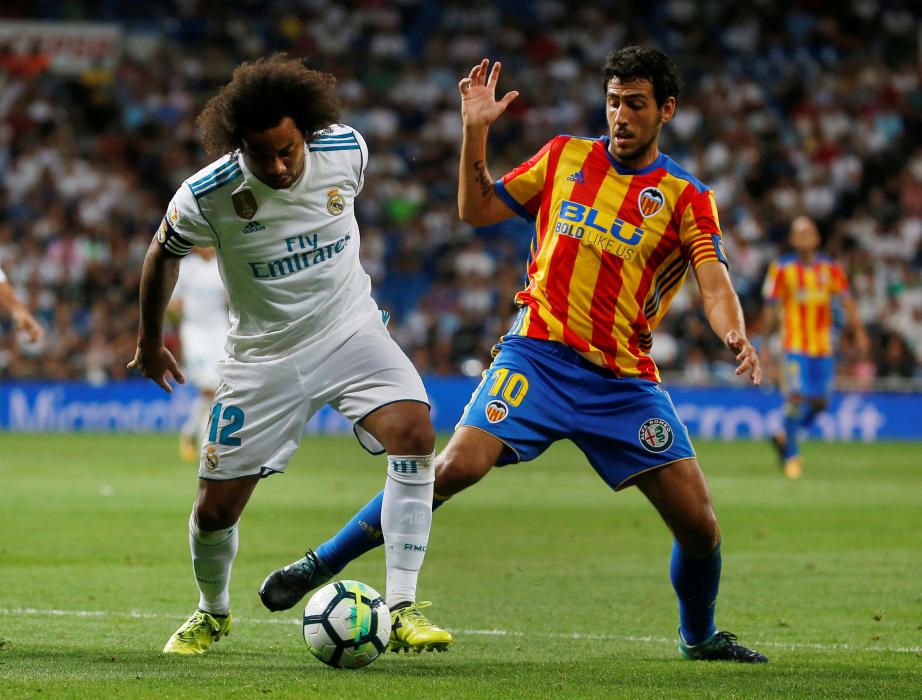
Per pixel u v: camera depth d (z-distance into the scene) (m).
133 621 12.03
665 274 10.80
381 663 9.97
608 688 8.87
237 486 10.09
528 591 14.43
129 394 44.00
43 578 14.64
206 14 59.88
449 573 15.76
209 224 9.59
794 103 57.78
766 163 54.34
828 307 29.86
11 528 19.06
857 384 44.12
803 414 30.64
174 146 54.47
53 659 9.90
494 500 24.56
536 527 20.44
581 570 16.03
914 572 15.96
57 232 49.25
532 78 57.69
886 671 9.93
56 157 52.75
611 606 13.47
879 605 13.62
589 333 10.59
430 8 61.00
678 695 8.63
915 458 35.31
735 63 59.19
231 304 10.10
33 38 57.41
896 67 59.56
